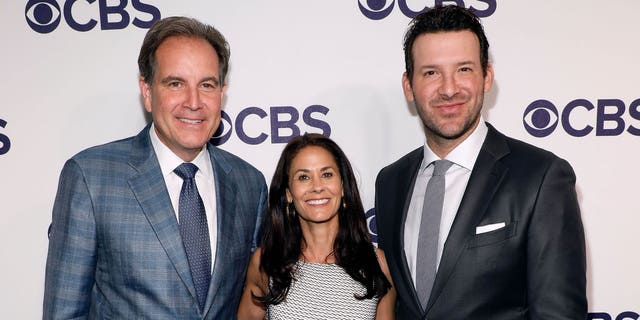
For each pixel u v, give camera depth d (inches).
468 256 60.1
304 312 70.1
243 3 87.7
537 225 58.1
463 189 64.4
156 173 61.9
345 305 70.1
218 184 66.6
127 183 60.4
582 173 90.6
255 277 74.2
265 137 90.0
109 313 60.0
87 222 58.5
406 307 65.2
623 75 89.4
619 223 90.9
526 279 59.6
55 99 87.4
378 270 71.6
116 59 87.4
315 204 70.5
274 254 72.6
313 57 88.8
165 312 58.9
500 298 59.7
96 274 61.3
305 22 88.3
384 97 89.4
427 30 62.7
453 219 63.7
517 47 88.9
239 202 68.9
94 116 88.0
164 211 60.3
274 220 74.1
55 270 58.3
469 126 63.1
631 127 90.0
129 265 58.8
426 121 63.9
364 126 89.9
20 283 88.9
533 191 59.0
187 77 59.6
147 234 59.5
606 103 89.7
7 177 87.7
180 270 59.3
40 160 87.8
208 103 61.1
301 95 89.2
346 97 89.4
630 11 88.6
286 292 70.5
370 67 89.0
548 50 89.0
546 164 59.9
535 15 88.5
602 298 91.6
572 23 88.6
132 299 58.9
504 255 59.2
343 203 74.0
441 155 66.6
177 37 60.7
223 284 63.7
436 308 60.7
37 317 89.4
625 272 91.3
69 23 86.7
